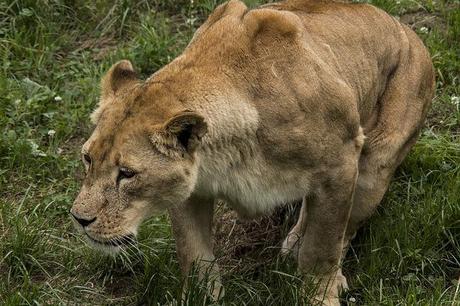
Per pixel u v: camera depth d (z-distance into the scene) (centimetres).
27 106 1255
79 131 1250
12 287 1012
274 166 902
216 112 866
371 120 1059
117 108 857
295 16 938
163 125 830
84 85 1303
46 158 1185
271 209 938
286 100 885
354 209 1056
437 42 1360
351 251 1084
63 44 1403
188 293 946
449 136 1219
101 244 857
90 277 1034
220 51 891
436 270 1049
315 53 934
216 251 1084
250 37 900
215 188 904
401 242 1060
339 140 927
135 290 1022
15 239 1047
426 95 1098
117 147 838
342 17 1022
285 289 980
